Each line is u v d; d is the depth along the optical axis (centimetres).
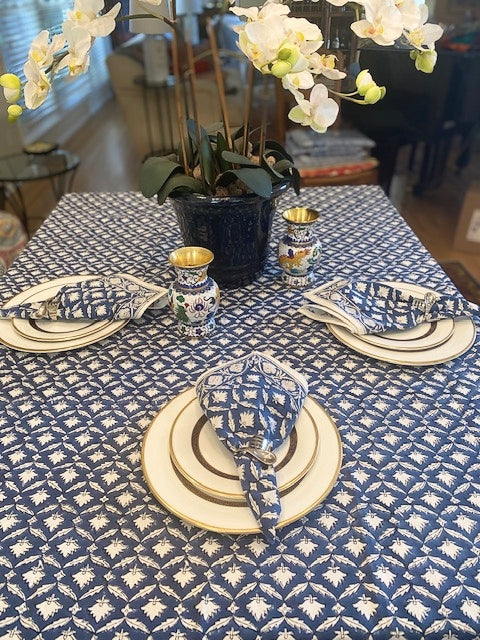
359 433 67
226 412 62
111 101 557
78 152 421
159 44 326
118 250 115
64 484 61
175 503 56
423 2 91
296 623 47
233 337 86
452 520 56
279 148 99
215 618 48
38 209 315
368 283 91
